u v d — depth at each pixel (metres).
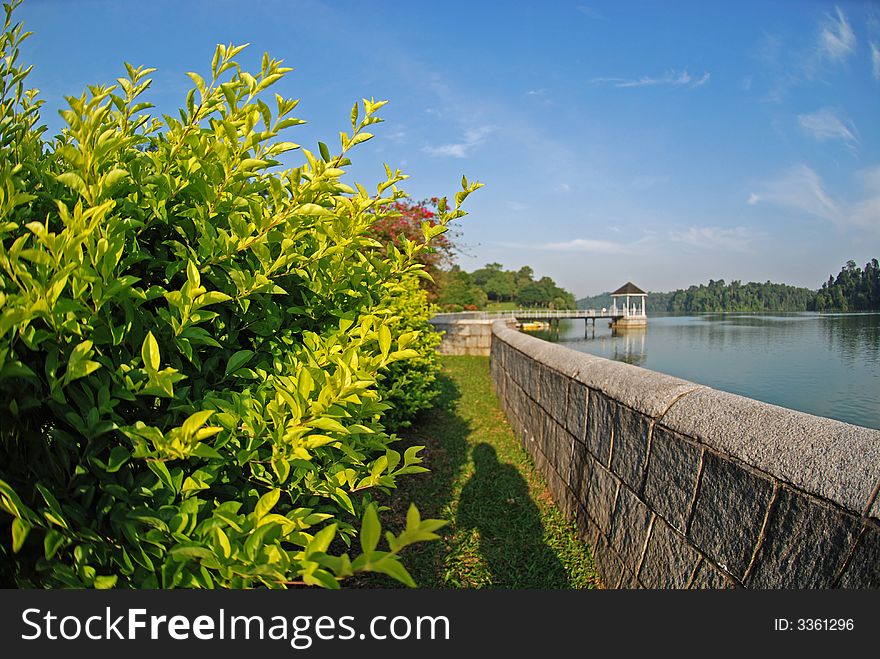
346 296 1.99
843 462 1.53
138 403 1.30
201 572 1.10
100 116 1.12
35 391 1.13
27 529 0.92
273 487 1.44
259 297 1.60
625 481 2.86
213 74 1.54
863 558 1.38
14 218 1.20
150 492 1.18
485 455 5.60
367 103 1.59
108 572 1.16
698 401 2.34
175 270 1.38
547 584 3.06
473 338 17.62
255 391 1.55
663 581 2.32
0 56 1.48
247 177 1.53
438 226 2.02
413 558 3.41
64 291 1.13
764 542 1.73
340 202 1.84
